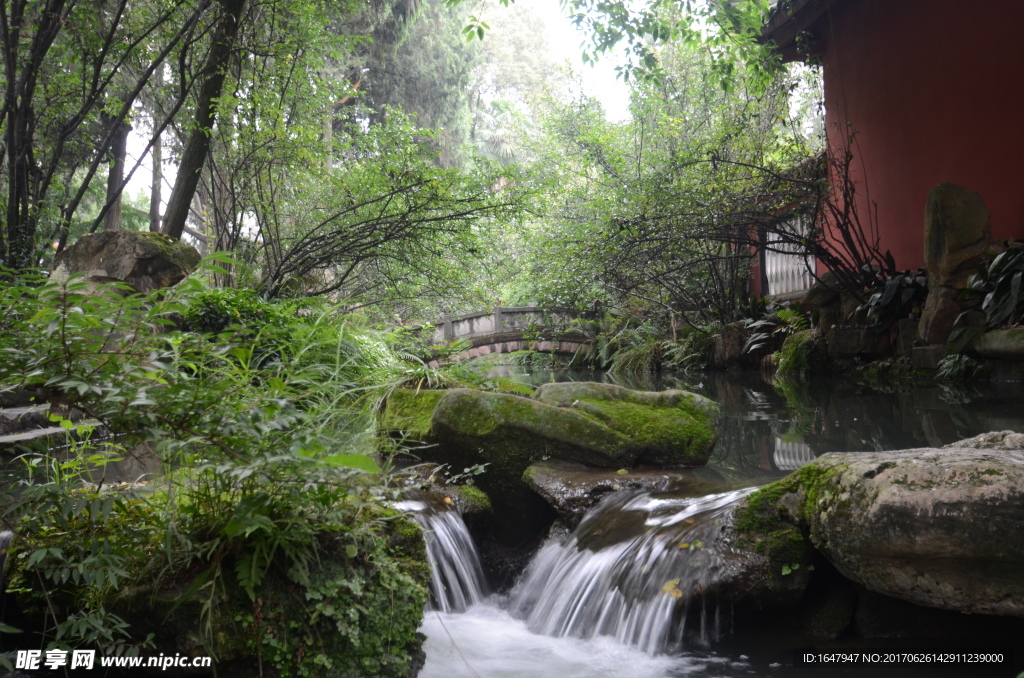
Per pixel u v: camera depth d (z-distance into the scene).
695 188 11.65
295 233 10.28
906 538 2.35
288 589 2.33
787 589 2.66
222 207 10.34
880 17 11.22
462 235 9.74
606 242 12.05
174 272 7.29
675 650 2.72
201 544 2.31
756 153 12.30
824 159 11.49
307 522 2.41
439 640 2.96
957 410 5.88
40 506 2.38
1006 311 7.50
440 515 3.55
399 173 9.39
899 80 10.81
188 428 2.21
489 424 4.06
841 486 2.63
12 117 7.63
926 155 10.27
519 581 3.54
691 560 2.82
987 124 9.03
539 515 3.98
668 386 9.79
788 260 15.28
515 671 2.68
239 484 2.41
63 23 7.58
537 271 13.96
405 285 11.12
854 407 6.55
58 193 10.77
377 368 6.16
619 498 3.64
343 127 11.30
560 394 4.56
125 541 2.34
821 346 10.14
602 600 3.01
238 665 2.26
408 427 4.58
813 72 15.59
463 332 16.97
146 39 9.40
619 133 17.61
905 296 9.33
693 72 16.69
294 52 9.62
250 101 9.22
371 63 22.62
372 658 2.43
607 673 2.62
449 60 25.91
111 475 3.96
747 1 11.59
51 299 2.14
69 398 2.15
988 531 2.25
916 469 2.47
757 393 8.35
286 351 5.63
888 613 2.63
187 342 2.47
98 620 2.18
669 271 13.01
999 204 8.91
